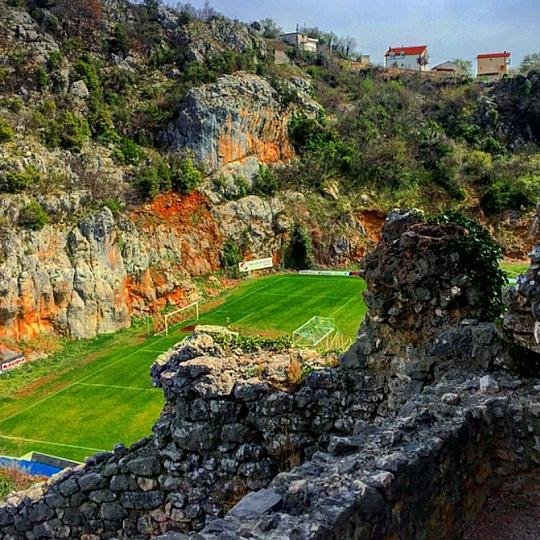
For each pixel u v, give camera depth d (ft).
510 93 273.95
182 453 32.17
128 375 119.75
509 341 28.53
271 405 31.32
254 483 31.01
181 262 179.01
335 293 168.86
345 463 20.11
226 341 35.55
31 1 242.17
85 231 147.13
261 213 200.95
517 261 180.75
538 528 23.72
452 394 25.88
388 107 271.49
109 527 33.71
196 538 16.29
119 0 267.80
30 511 34.68
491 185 217.97
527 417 25.49
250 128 213.46
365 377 31.53
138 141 200.03
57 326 138.72
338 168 227.61
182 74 228.63
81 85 200.34
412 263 31.63
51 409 105.40
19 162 149.59
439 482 21.61
